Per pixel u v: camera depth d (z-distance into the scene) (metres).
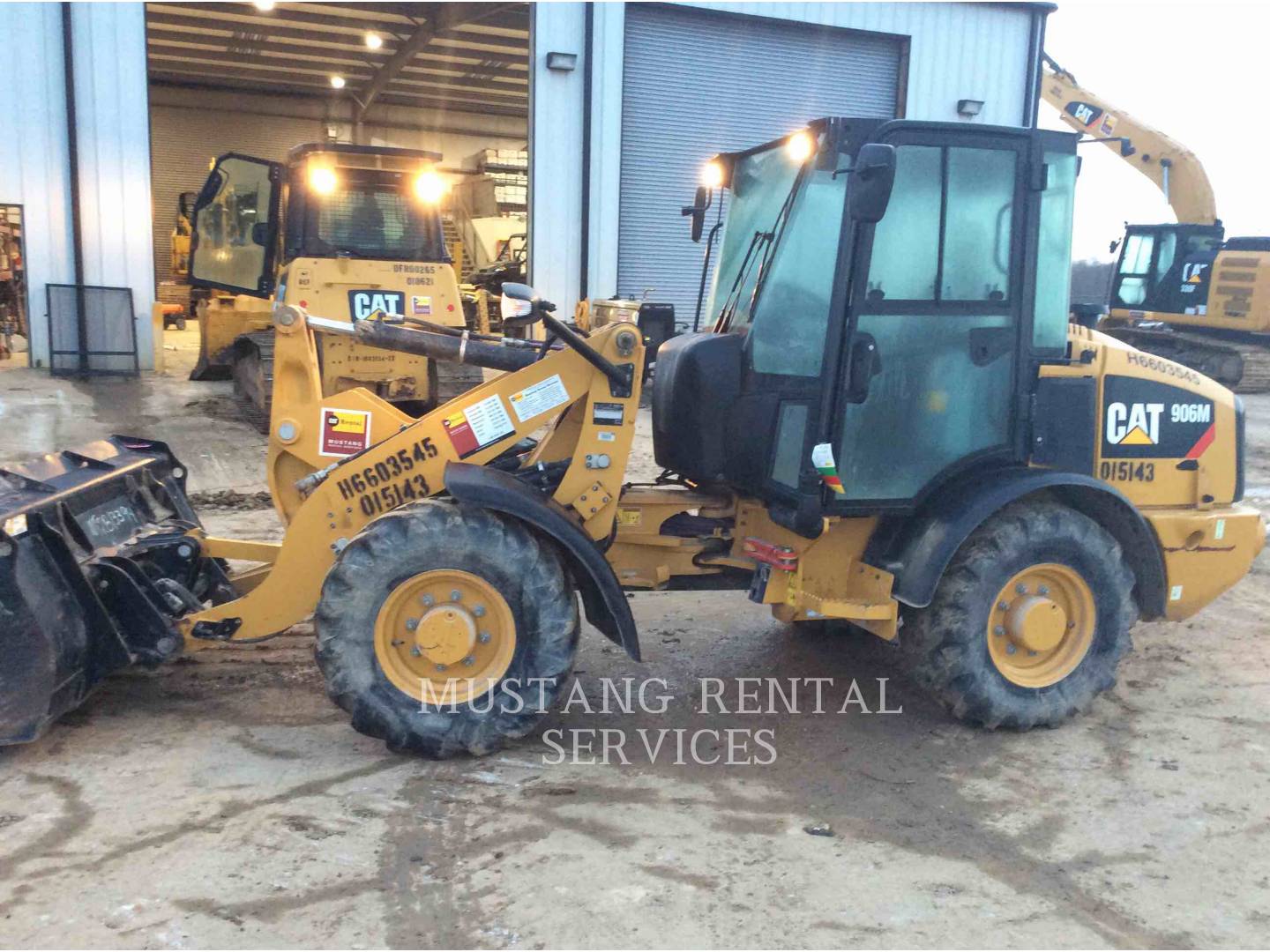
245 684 4.42
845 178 3.83
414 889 2.97
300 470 4.34
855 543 4.26
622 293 16.70
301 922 2.80
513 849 3.21
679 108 16.52
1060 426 4.23
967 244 4.00
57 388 13.18
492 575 3.71
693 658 5.02
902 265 3.94
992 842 3.36
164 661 3.93
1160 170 19.22
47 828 3.23
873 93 17.55
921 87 17.55
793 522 4.00
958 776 3.84
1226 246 18.88
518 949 2.72
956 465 4.14
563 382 4.00
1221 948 2.83
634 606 5.84
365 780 3.62
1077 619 4.25
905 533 4.11
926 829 3.43
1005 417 4.17
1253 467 10.37
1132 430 4.39
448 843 3.23
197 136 28.02
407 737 3.70
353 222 9.82
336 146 9.65
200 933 2.74
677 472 4.25
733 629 5.46
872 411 4.00
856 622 4.29
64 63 14.05
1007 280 4.09
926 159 3.89
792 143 4.17
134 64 14.41
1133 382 4.38
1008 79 18.05
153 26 22.41
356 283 9.66
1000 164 3.98
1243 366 17.16
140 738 3.89
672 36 16.23
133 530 4.38
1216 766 3.95
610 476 4.05
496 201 20.84
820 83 17.20
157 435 10.15
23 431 10.06
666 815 3.46
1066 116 19.86
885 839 3.36
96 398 12.48
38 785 3.50
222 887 2.94
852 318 3.87
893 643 4.98
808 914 2.92
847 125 3.82
